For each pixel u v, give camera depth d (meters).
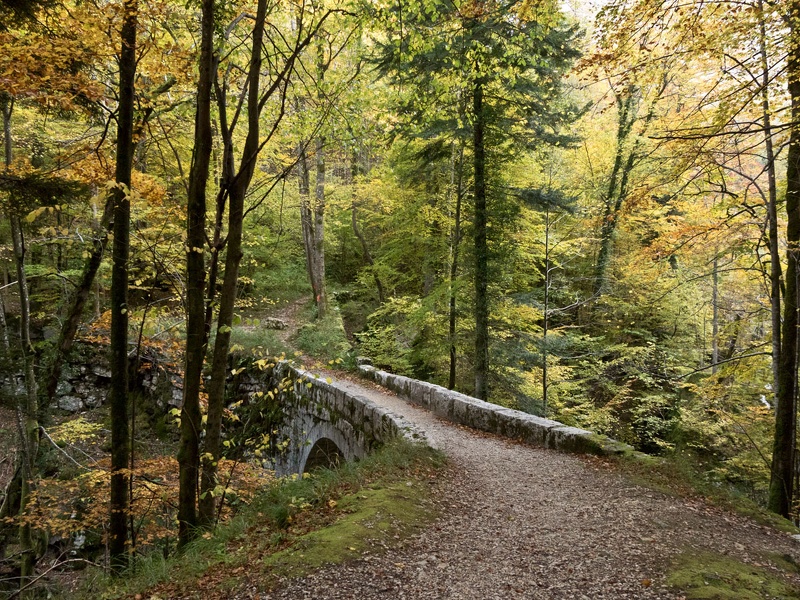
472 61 7.77
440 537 4.71
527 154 14.95
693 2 5.88
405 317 19.27
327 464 11.74
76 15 5.12
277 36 8.08
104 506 7.62
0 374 10.11
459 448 8.26
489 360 13.32
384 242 21.50
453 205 16.36
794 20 5.95
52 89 5.18
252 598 3.54
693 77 8.38
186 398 5.48
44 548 8.75
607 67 6.46
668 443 15.13
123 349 5.93
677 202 10.76
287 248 25.56
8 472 11.90
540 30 7.88
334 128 7.73
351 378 15.71
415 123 9.48
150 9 5.49
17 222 8.04
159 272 7.02
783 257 10.13
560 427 8.41
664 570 3.97
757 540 4.77
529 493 6.19
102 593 4.40
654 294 17.39
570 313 20.80
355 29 6.48
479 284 12.97
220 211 5.82
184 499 5.48
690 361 17.98
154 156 11.05
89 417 15.51
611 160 18.78
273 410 14.44
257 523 5.20
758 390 13.19
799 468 9.33
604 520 5.17
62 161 6.17
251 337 17.47
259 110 5.55
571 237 19.50
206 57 5.13
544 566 4.17
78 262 14.83
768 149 8.36
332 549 4.12
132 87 5.71
